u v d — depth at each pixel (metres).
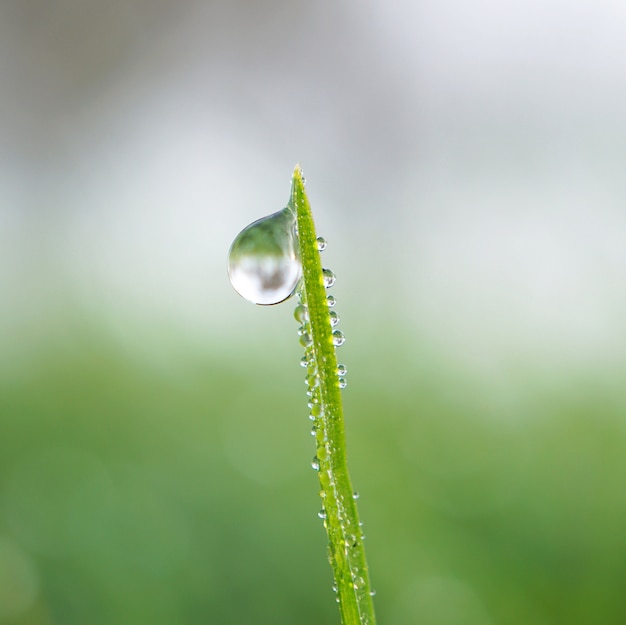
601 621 0.16
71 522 0.19
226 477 0.21
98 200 0.40
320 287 0.09
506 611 0.17
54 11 0.47
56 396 0.24
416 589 0.17
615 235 0.30
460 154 0.36
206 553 0.18
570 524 0.19
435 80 0.40
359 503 0.20
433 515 0.19
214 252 0.37
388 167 0.38
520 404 0.24
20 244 0.36
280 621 0.17
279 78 0.46
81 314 0.31
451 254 0.32
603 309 0.28
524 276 0.30
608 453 0.21
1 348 0.28
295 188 0.09
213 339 0.31
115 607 0.17
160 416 0.24
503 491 0.20
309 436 0.24
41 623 0.17
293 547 0.19
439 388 0.26
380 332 0.29
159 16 0.48
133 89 0.47
